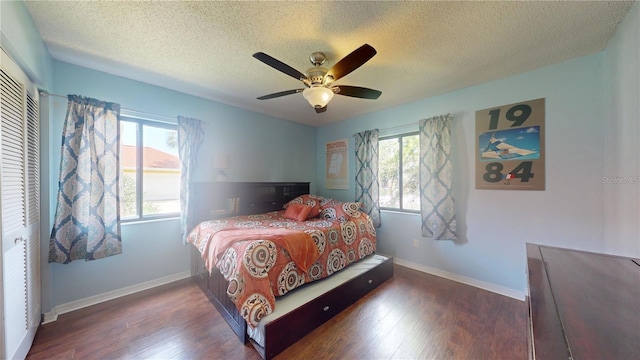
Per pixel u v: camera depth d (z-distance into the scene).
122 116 2.48
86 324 1.90
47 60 1.90
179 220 2.80
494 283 2.49
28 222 1.61
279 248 1.93
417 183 3.21
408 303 2.25
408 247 3.20
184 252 2.83
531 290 0.98
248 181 3.52
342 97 2.97
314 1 1.39
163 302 2.26
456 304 2.23
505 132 2.41
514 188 2.37
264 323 1.57
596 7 1.44
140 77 2.42
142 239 2.53
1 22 1.19
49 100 1.94
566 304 0.87
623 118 1.66
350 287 2.22
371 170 3.49
